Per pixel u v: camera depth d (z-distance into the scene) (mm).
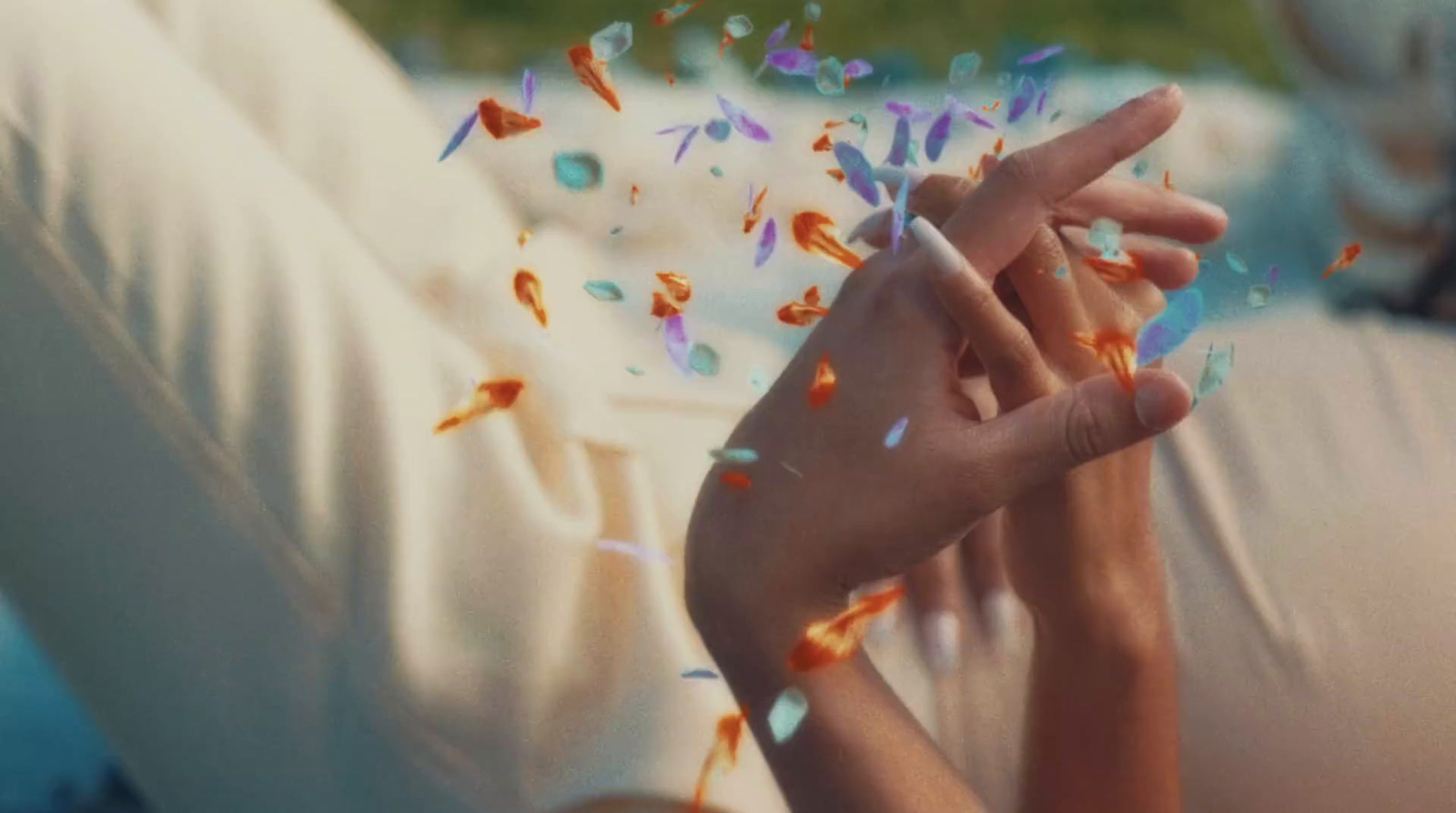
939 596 954
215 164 880
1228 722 1020
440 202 1084
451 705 875
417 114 1135
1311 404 1033
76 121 860
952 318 792
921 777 827
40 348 862
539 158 1781
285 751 889
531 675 877
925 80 2510
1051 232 827
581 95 2066
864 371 799
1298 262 1407
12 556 897
